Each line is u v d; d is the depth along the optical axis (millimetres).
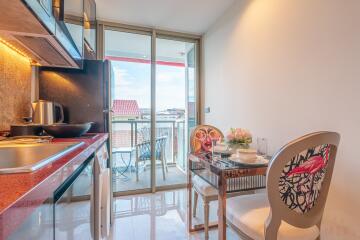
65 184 850
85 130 1704
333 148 1080
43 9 1035
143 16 2844
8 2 860
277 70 1871
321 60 1476
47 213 647
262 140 1850
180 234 2051
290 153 964
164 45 3436
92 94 2189
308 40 1573
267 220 1053
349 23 1297
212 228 2162
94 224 1460
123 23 3039
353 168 1288
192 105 3588
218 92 2920
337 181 1379
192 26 3127
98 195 1490
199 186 1982
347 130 1316
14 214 427
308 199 1081
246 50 2299
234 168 1436
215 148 1902
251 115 2225
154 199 2934
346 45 1315
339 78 1359
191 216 2178
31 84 1945
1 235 385
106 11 2717
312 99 1546
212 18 2889
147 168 3350
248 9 2260
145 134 3322
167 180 3531
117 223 2260
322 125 1474
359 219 1263
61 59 1755
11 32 1182
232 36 2564
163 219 2352
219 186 1424
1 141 1281
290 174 1008
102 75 2209
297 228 1102
